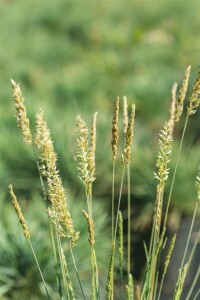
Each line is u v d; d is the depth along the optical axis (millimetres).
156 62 2531
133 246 1379
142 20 3725
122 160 679
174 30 2670
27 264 1100
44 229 1177
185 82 680
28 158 1508
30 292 1100
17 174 1516
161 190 700
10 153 1541
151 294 731
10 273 1092
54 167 647
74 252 1127
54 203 651
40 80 2469
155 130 1856
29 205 1390
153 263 712
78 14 3699
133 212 1436
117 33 2666
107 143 1543
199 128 1833
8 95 2098
